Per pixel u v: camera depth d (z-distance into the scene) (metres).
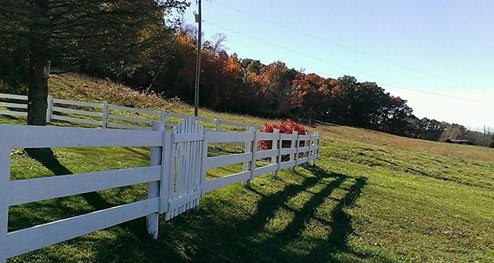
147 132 4.81
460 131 85.31
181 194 5.89
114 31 9.45
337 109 90.19
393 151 29.77
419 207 11.05
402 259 6.56
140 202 4.80
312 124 69.31
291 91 82.19
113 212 4.33
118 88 35.06
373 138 54.03
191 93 57.69
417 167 24.50
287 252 5.91
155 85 52.12
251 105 68.69
